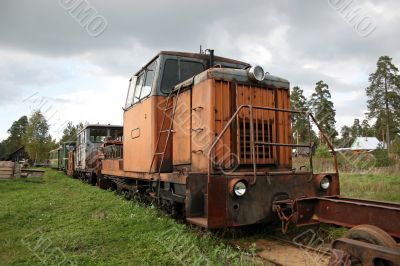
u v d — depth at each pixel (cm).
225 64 780
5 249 533
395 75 3812
